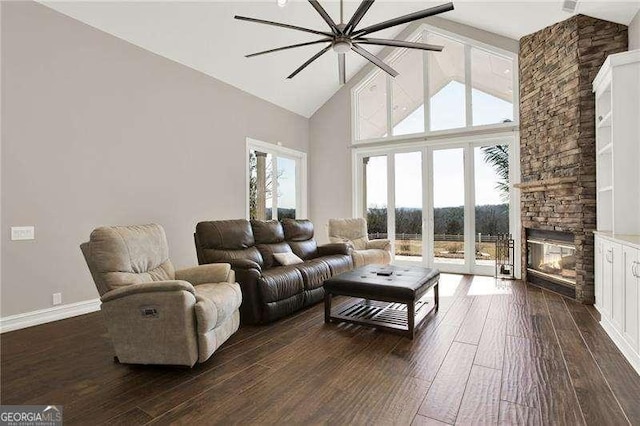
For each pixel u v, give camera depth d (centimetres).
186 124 472
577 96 398
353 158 681
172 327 223
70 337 293
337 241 562
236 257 368
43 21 331
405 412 178
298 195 716
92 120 370
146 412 181
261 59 527
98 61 375
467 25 559
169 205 450
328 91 686
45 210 334
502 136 540
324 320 335
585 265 388
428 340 278
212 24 434
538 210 470
